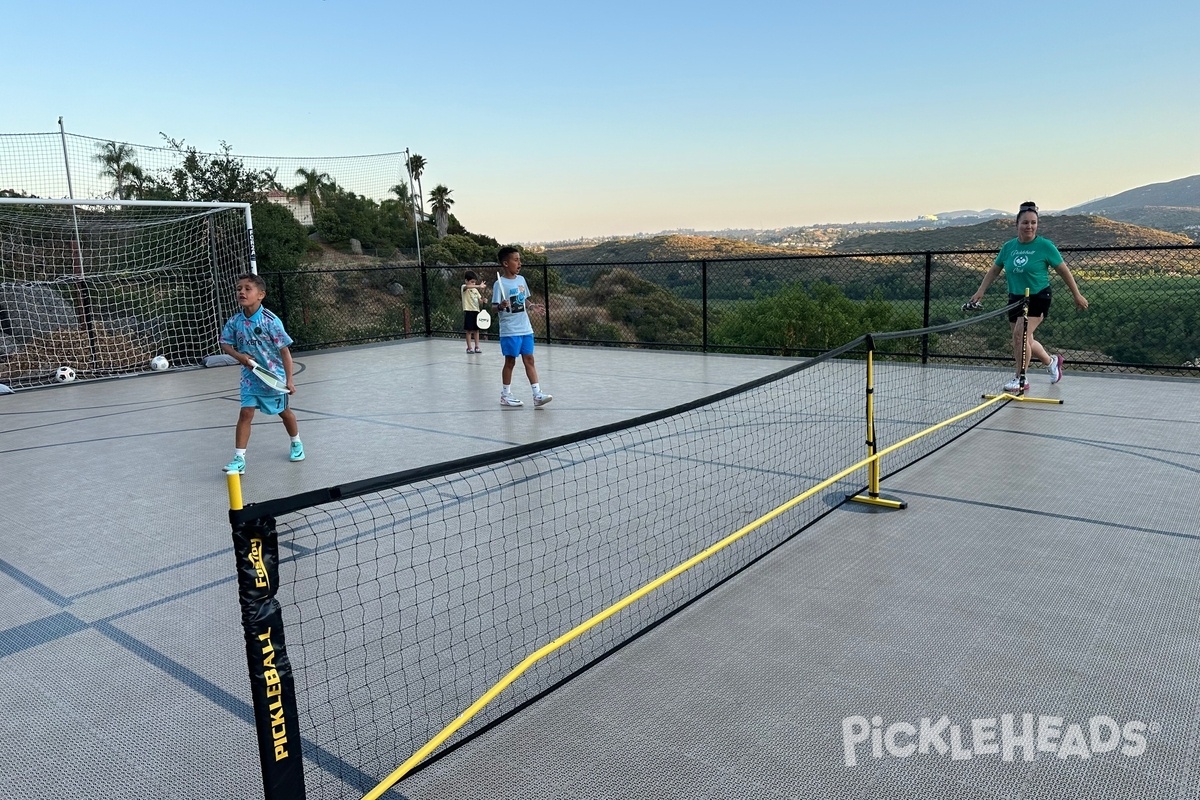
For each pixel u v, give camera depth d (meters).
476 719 2.82
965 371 10.66
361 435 7.70
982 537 4.47
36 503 5.80
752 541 4.50
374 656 3.28
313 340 17.09
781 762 2.55
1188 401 8.08
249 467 6.61
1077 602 3.63
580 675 3.12
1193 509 4.83
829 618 3.54
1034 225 8.03
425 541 4.59
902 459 6.14
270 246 23.09
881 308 21.91
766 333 22.97
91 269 15.57
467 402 9.35
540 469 6.13
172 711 2.99
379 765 2.57
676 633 3.44
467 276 14.18
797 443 6.84
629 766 2.55
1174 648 3.19
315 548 4.52
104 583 4.26
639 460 6.35
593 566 4.18
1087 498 5.09
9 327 14.22
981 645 3.26
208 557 4.61
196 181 23.59
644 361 12.60
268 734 2.04
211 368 13.58
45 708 3.03
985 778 2.45
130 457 7.14
